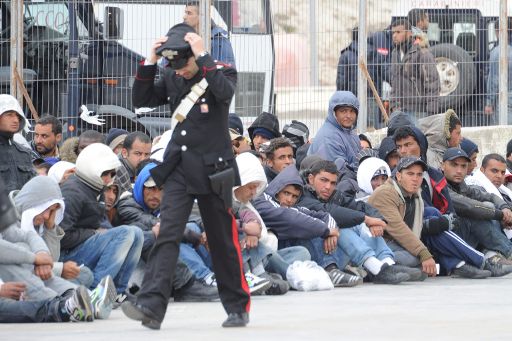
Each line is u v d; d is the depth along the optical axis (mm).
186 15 36969
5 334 17891
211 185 17906
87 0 36844
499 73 39906
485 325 18703
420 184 29750
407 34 39406
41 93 36719
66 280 21219
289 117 39781
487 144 39906
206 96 18109
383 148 31953
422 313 21047
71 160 29203
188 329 18328
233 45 38406
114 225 24734
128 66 36906
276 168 29391
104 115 36656
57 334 17797
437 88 39500
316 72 40094
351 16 40562
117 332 17953
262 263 25828
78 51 36812
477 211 31484
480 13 40125
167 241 17844
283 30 40062
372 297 24875
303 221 27250
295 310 21797
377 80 39250
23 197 21516
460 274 30891
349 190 30109
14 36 36375
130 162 27984
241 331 17906
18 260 20500
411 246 29141
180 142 18016
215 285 24234
